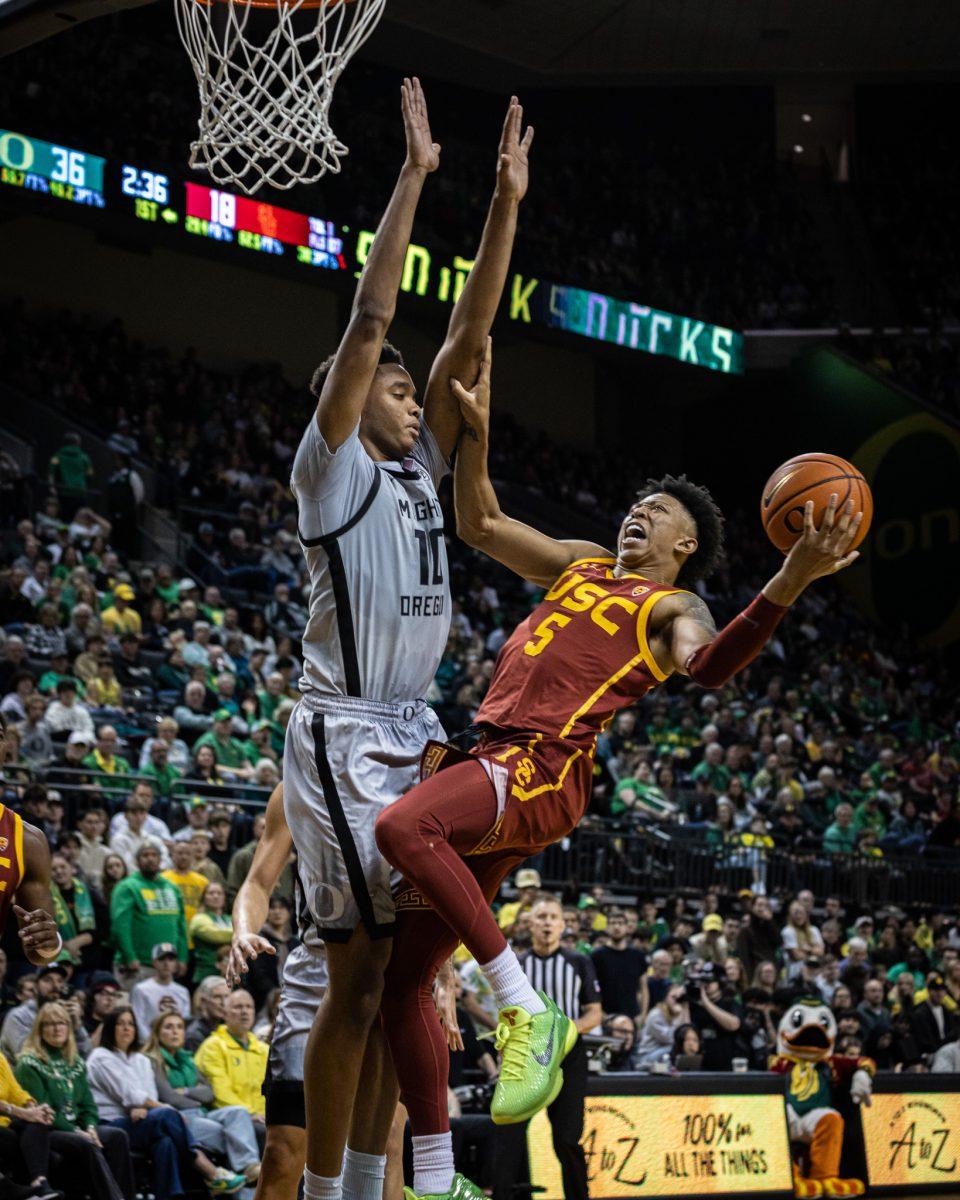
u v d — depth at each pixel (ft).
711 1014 32.89
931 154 97.45
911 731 69.05
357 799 9.77
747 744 54.95
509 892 40.29
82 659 39.96
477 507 11.09
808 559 8.99
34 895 14.38
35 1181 21.97
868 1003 38.04
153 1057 25.66
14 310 64.69
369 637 9.91
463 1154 24.86
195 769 37.35
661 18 81.76
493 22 81.35
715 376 84.84
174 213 62.80
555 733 9.78
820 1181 31.01
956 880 51.49
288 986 12.33
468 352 10.95
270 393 71.61
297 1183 12.29
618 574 11.10
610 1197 27.27
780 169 95.50
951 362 84.69
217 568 53.98
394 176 75.87
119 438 59.88
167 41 76.69
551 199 84.99
